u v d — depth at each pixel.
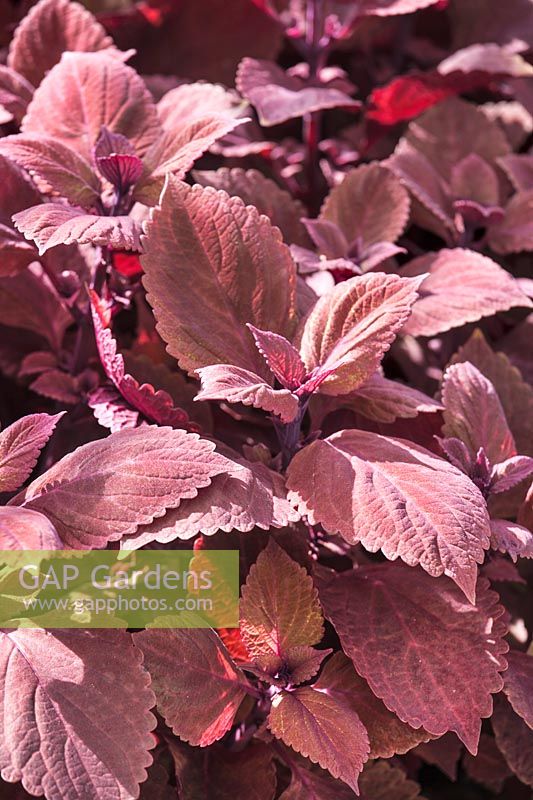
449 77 1.01
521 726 0.83
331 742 0.75
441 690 0.76
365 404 0.81
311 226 0.90
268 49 1.11
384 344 0.78
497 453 0.82
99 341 0.81
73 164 0.83
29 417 0.76
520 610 0.89
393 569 0.81
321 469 0.77
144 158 0.85
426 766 0.97
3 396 0.96
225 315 0.80
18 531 0.71
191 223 0.80
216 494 0.74
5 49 1.09
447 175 1.03
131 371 0.85
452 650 0.77
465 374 0.83
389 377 0.98
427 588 0.79
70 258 0.91
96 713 0.72
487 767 0.89
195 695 0.75
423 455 0.78
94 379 0.87
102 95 0.87
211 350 0.79
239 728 0.81
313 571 0.80
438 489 0.75
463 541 0.74
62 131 0.86
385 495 0.75
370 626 0.78
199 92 0.93
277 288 0.81
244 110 0.99
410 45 1.22
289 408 0.77
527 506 0.81
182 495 0.73
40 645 0.74
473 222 0.98
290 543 0.80
